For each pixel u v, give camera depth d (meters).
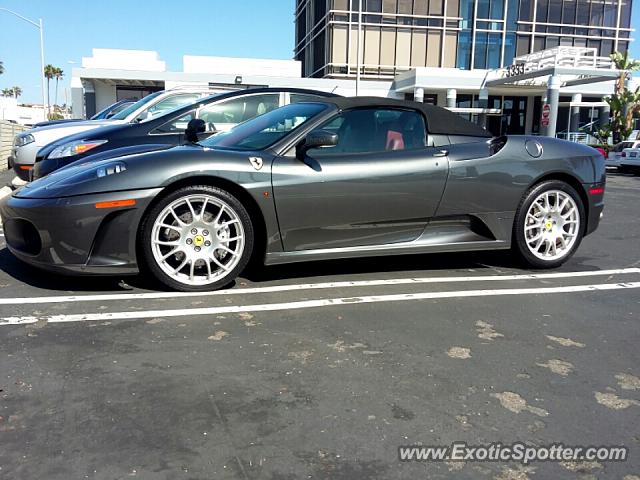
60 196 3.69
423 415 2.47
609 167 22.86
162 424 2.34
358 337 3.33
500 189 4.64
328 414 2.46
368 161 4.26
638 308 4.03
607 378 2.89
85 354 2.99
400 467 2.11
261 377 2.78
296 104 4.92
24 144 7.90
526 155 4.75
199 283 4.01
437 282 4.52
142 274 4.39
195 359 2.96
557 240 4.99
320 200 4.11
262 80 31.94
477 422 2.43
